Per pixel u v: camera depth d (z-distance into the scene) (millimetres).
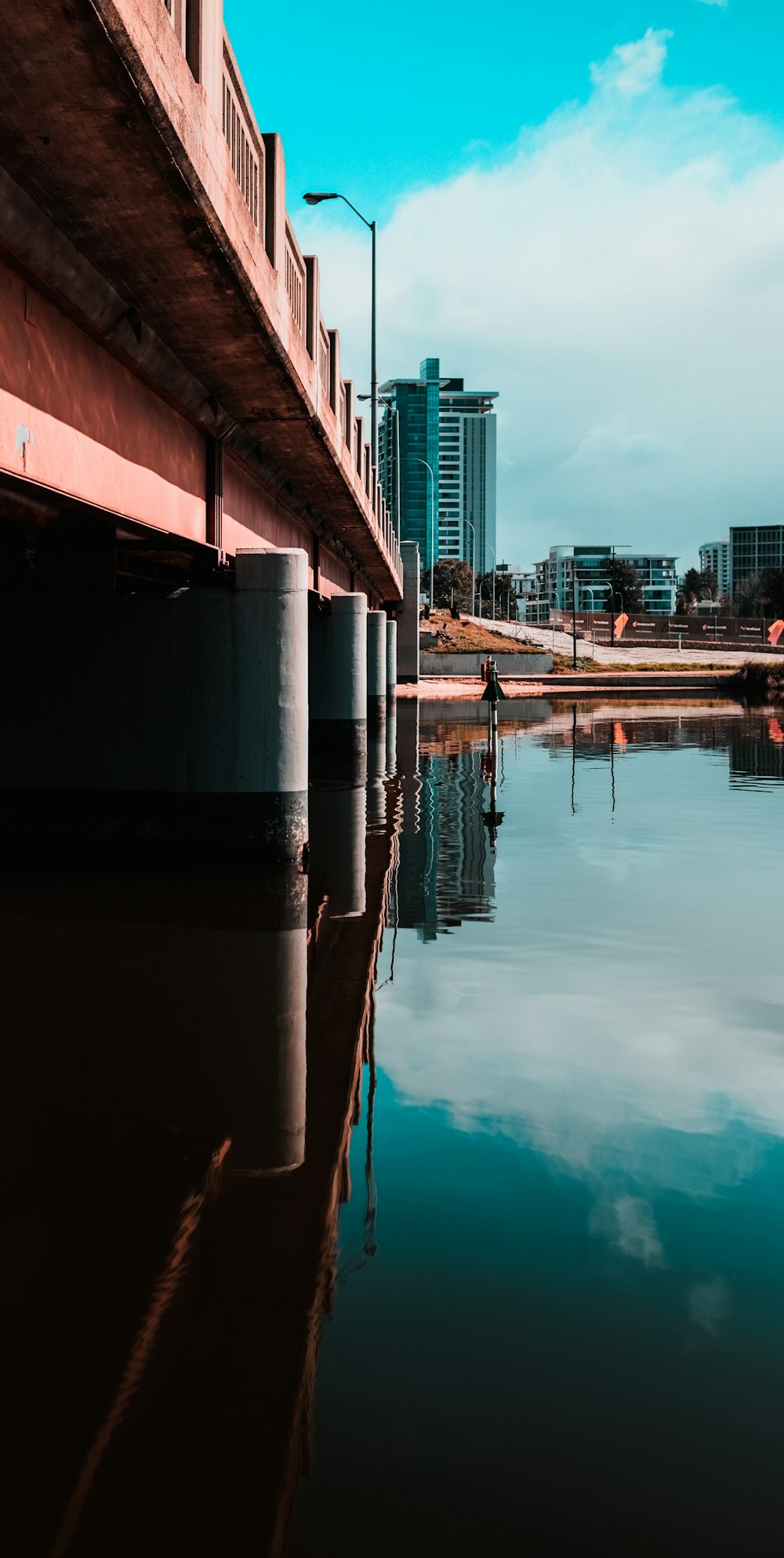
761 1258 5355
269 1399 4234
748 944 11773
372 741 41531
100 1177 6277
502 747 39031
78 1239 5555
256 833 16016
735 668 120938
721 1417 4203
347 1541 3572
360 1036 8664
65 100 7113
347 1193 5996
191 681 16047
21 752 16562
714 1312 4906
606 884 15094
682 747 39062
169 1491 3836
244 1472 3885
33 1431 4133
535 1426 4121
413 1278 5188
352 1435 4086
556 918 13016
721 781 28328
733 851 17828
